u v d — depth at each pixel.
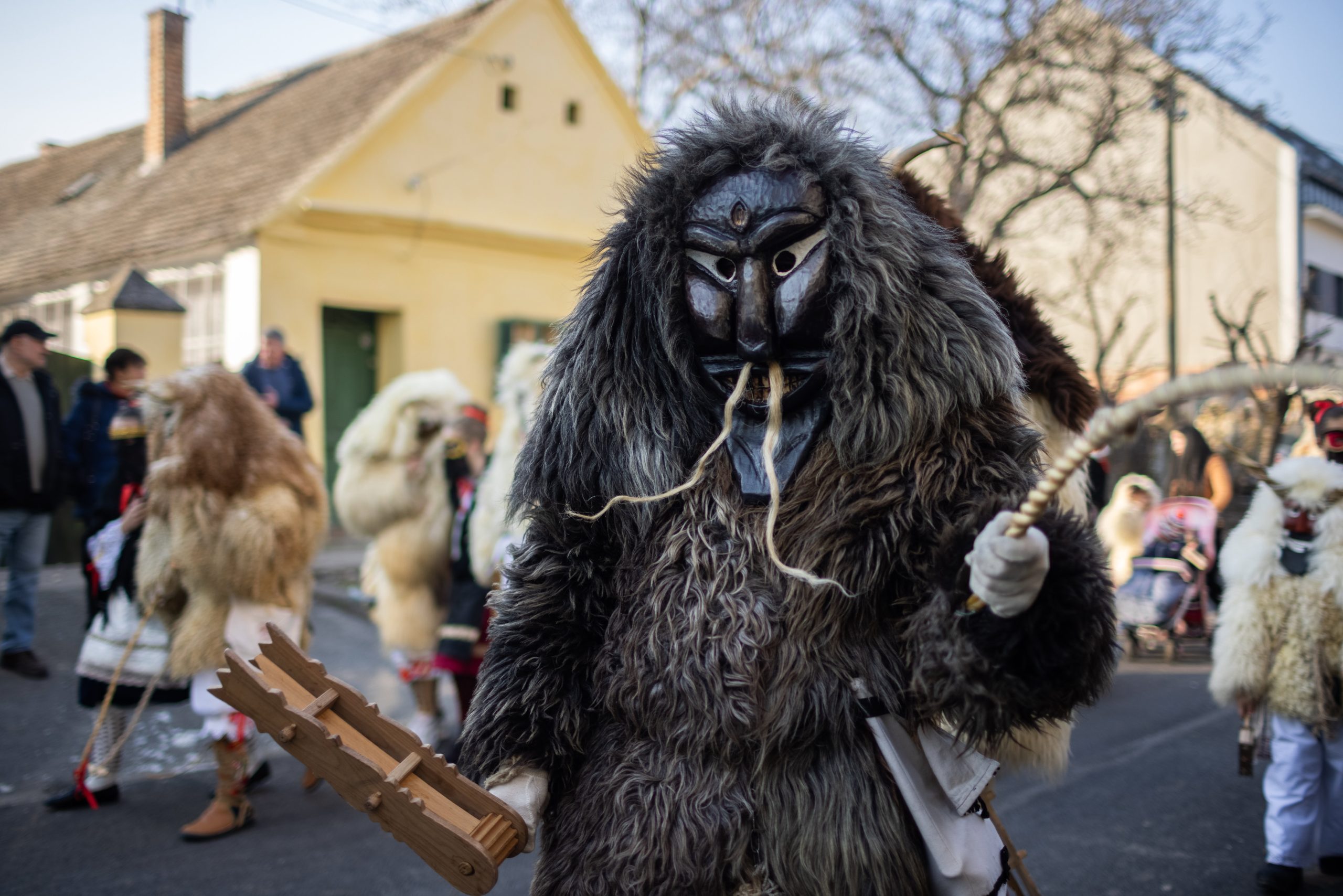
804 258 1.83
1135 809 5.00
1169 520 8.17
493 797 1.79
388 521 5.37
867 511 1.75
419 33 15.14
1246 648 4.03
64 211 17.55
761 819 1.75
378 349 13.66
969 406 1.79
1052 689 1.54
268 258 12.40
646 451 1.89
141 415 4.92
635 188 2.00
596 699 1.87
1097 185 16.27
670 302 1.91
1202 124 22.73
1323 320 24.06
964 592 1.58
